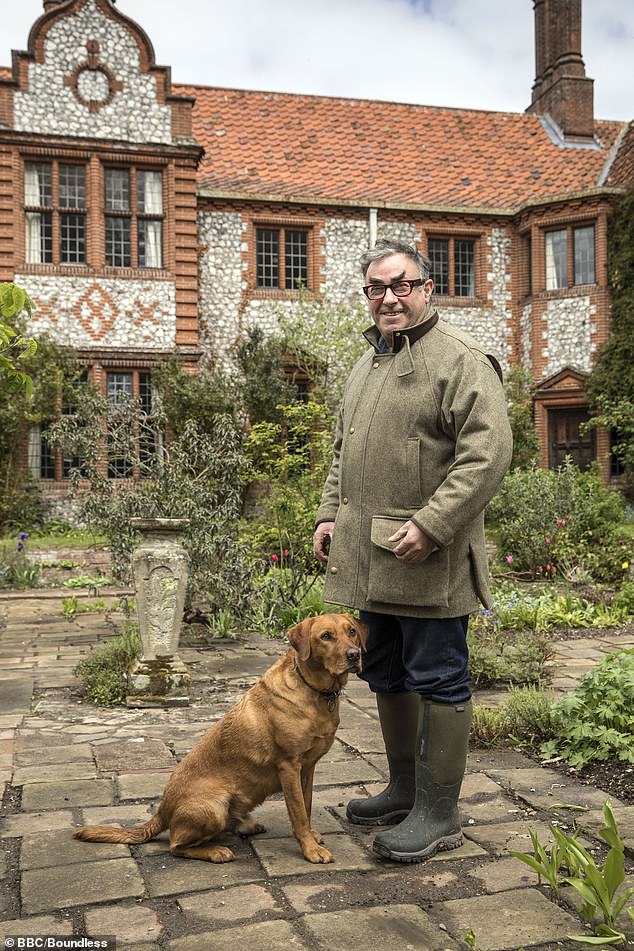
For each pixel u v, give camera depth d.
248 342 17.97
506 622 8.22
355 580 3.15
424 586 2.98
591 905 2.43
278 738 2.90
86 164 17.25
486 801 3.52
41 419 16.30
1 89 16.69
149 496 7.97
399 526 3.02
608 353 18.03
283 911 2.55
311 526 8.78
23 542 12.59
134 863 2.90
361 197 19.38
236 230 18.64
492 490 2.90
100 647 7.20
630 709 4.14
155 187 17.73
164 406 16.70
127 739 4.53
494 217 19.77
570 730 4.17
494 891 2.68
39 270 17.05
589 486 13.86
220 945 2.34
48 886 2.72
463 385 2.97
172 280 17.70
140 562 5.50
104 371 17.36
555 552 11.78
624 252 17.92
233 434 8.49
